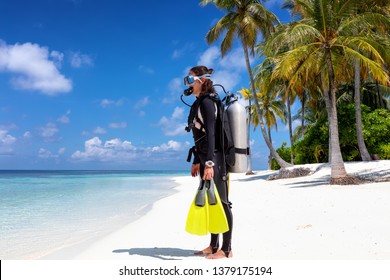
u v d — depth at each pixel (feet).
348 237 16.30
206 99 12.67
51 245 18.92
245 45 82.38
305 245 15.25
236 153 13.11
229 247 13.60
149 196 52.54
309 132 80.53
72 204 41.27
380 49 51.78
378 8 54.19
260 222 21.56
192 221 12.76
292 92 86.89
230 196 41.52
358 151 74.79
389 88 91.61
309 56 51.03
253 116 124.57
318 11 49.52
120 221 26.96
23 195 56.95
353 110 72.69
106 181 126.72
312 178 64.49
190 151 13.57
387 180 50.08
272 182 66.49
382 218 20.51
